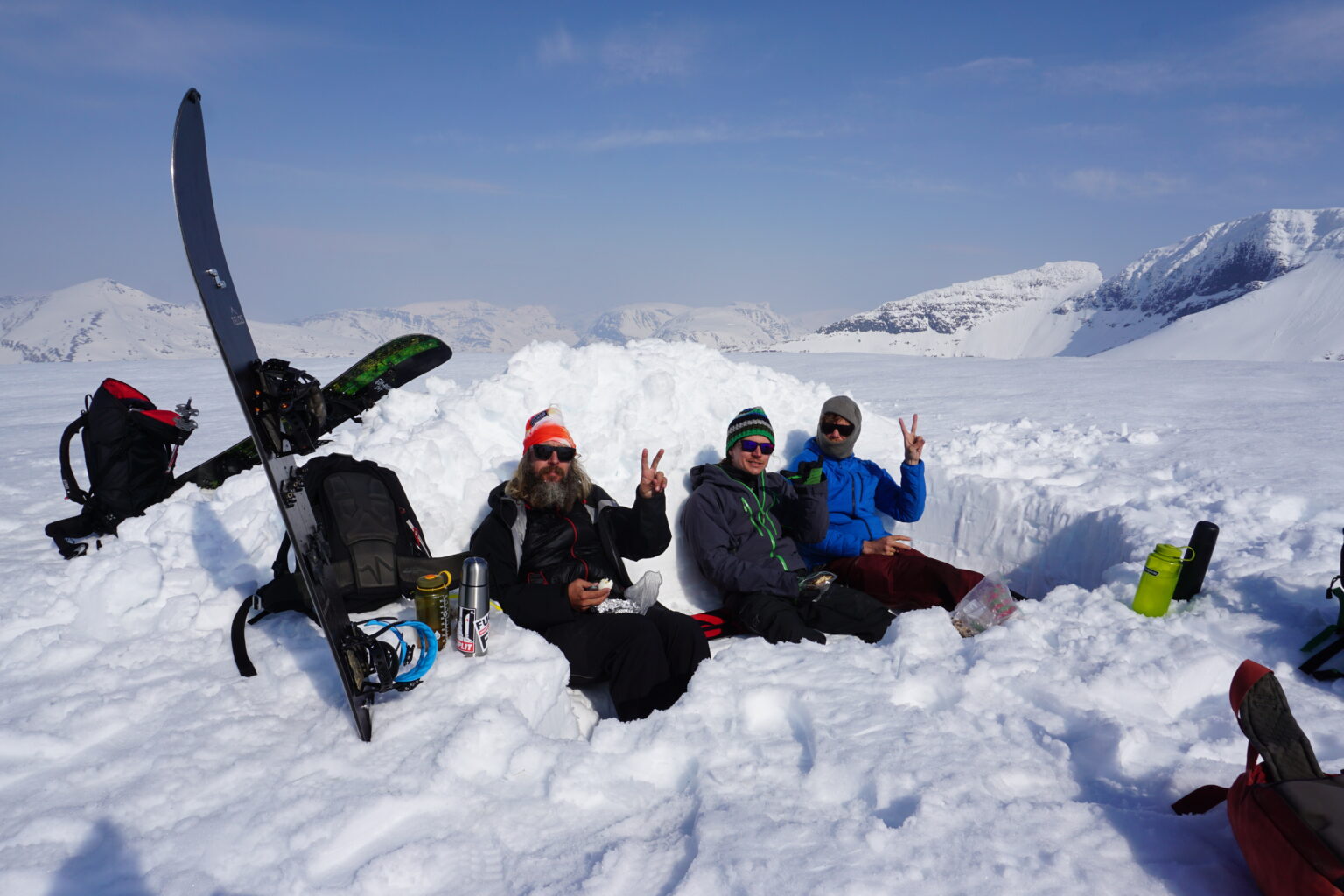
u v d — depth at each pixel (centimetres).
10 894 152
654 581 315
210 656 248
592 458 413
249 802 178
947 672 249
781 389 504
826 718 221
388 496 283
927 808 175
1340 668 257
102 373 1348
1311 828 141
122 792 180
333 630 211
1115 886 156
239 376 213
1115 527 393
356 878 158
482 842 174
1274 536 369
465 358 1509
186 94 222
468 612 240
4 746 197
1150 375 1166
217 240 232
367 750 198
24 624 263
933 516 491
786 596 353
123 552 302
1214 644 281
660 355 481
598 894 156
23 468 596
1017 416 804
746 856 161
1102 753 205
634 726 225
